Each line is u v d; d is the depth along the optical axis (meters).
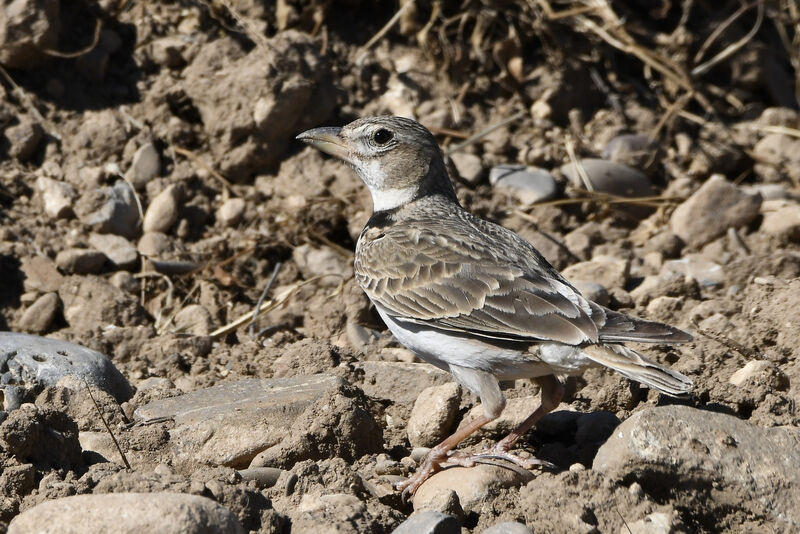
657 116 16.45
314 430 8.84
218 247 13.73
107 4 15.45
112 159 14.30
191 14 15.59
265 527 7.41
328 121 15.19
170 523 6.75
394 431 9.94
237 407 9.16
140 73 15.06
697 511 7.77
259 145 14.59
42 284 12.63
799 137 16.45
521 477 8.34
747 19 17.72
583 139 15.96
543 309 8.62
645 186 15.31
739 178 16.22
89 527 6.74
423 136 10.64
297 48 15.09
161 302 13.10
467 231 9.82
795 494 7.53
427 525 7.16
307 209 14.18
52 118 14.44
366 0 16.41
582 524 7.48
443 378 10.23
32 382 9.71
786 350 10.80
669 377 8.01
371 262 9.81
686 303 12.31
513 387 10.52
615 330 8.24
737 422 7.95
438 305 9.16
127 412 9.72
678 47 16.78
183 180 14.38
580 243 14.12
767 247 14.30
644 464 7.70
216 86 14.63
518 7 16.36
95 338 11.90
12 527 6.88
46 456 8.31
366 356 11.32
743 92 17.23
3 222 13.28
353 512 7.52
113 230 13.68
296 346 11.00
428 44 16.00
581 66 16.45
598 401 9.92
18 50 14.37
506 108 16.00
